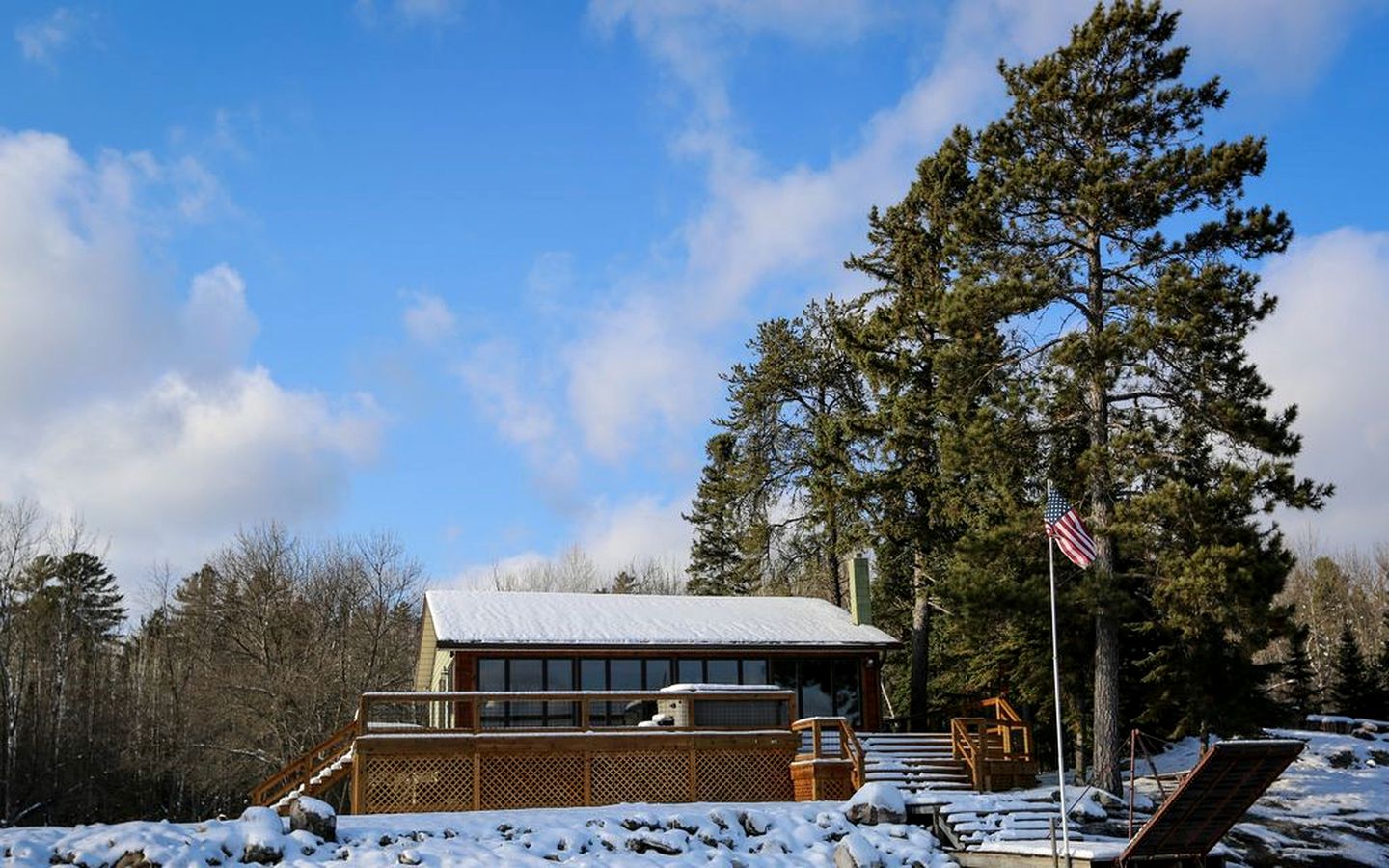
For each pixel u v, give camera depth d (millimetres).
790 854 22203
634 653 32875
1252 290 26594
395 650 54469
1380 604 82125
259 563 54562
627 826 22438
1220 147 27250
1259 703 27891
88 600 77562
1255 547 25016
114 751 52844
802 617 37000
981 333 28766
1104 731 27188
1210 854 21297
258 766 46594
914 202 40062
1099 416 27797
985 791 28453
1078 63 28922
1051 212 28859
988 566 28359
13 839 19234
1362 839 25031
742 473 45344
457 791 25406
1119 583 27984
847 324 40312
